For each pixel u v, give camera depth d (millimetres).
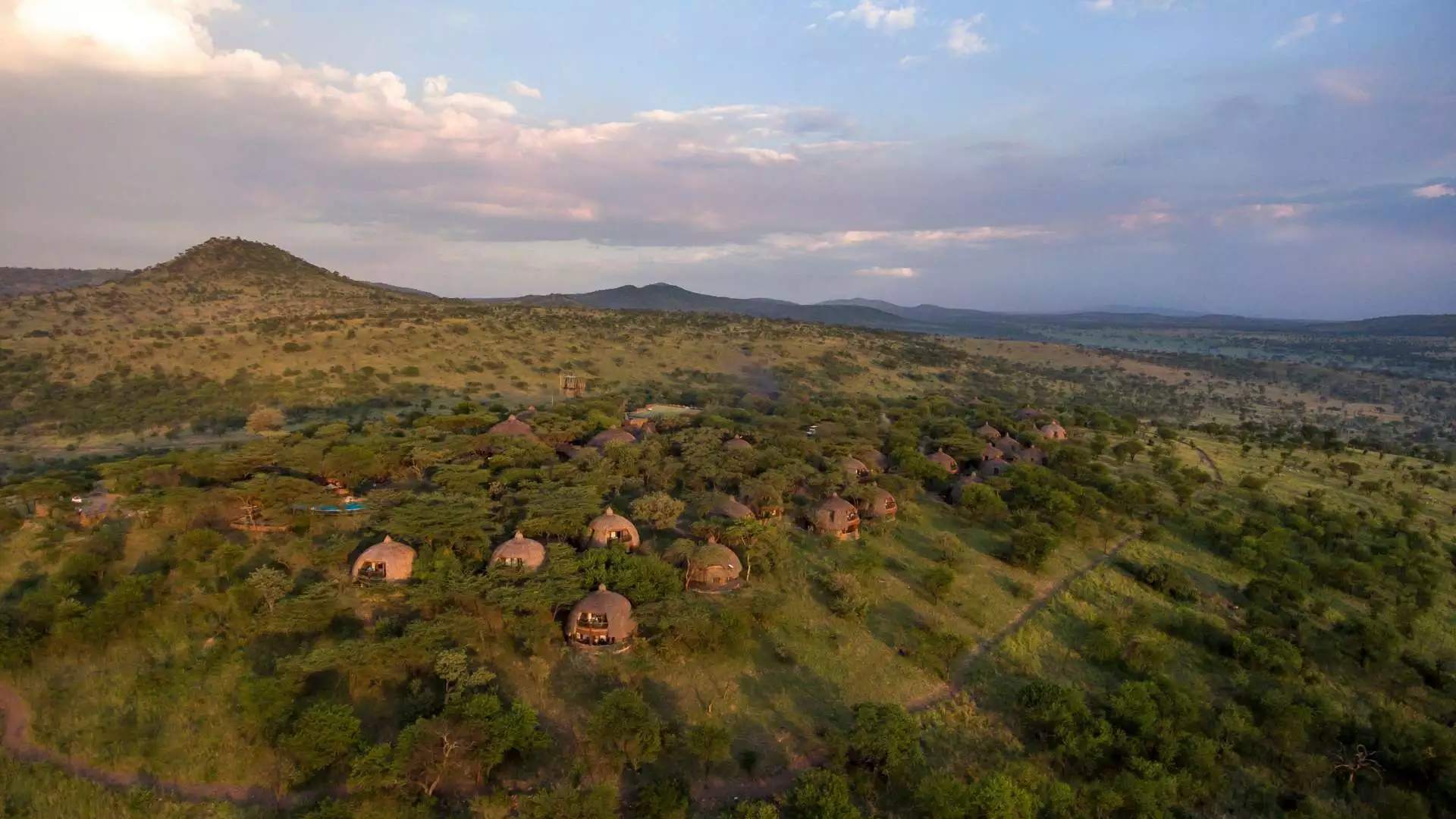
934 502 80000
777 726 43375
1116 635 55000
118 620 45500
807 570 60125
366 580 51250
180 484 68750
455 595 47969
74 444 102125
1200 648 56344
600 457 77812
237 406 119562
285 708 39719
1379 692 52938
